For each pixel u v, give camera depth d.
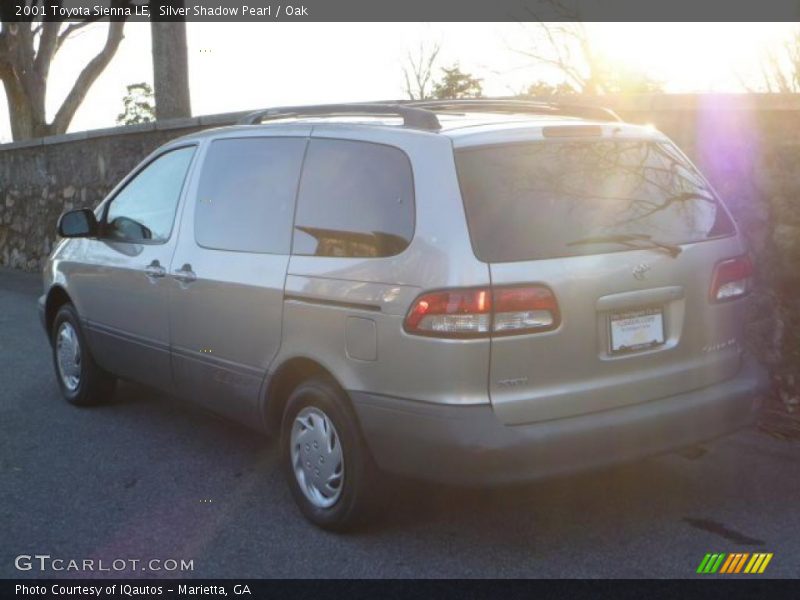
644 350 4.11
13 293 12.51
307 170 4.66
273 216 4.75
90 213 6.16
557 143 4.20
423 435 3.84
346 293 4.15
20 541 4.38
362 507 4.22
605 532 4.35
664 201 4.34
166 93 12.13
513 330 3.79
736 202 6.20
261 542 4.33
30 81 21.77
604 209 4.13
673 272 4.18
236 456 5.54
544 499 4.74
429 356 3.80
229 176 5.16
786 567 3.98
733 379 4.42
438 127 4.20
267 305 4.60
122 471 5.30
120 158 12.66
